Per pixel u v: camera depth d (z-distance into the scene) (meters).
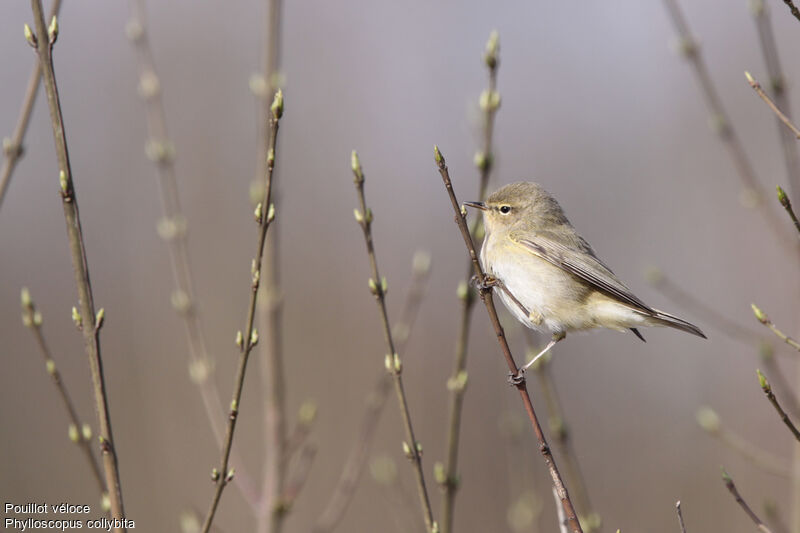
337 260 16.95
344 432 14.78
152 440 13.77
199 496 12.94
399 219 17.41
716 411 15.20
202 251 15.72
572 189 17.23
